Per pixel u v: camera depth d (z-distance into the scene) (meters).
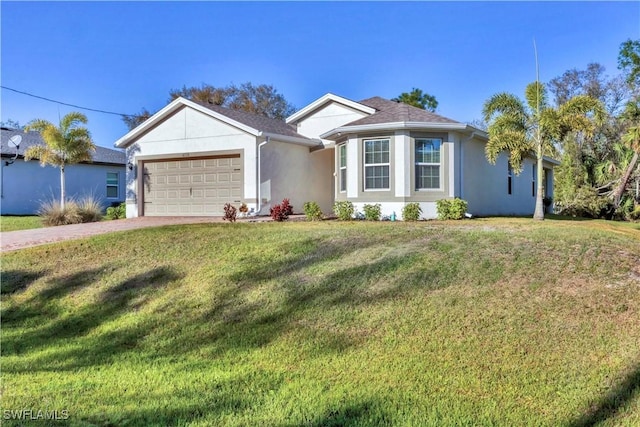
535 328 4.83
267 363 4.55
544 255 7.00
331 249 7.99
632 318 4.93
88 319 6.07
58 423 3.45
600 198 24.53
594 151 27.59
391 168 13.66
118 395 3.94
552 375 3.96
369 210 13.43
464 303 5.52
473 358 4.35
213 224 11.20
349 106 17.58
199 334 5.39
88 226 13.33
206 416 3.51
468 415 3.41
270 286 6.50
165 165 16.84
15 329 5.86
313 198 18.02
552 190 24.58
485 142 16.03
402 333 4.97
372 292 6.04
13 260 8.34
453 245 7.78
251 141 15.09
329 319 5.44
